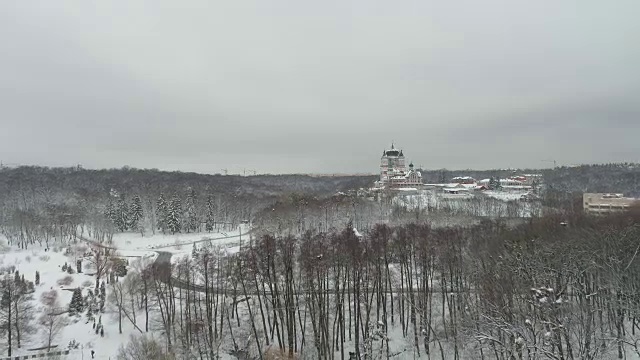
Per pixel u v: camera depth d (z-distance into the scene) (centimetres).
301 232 15700
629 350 6062
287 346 7712
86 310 9469
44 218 18888
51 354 7562
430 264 8888
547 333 4209
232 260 9994
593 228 9756
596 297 6600
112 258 13362
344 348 7712
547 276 5512
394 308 8906
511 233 10394
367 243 9212
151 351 7369
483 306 6581
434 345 7500
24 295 9256
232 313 8419
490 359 6406
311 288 7606
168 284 9094
